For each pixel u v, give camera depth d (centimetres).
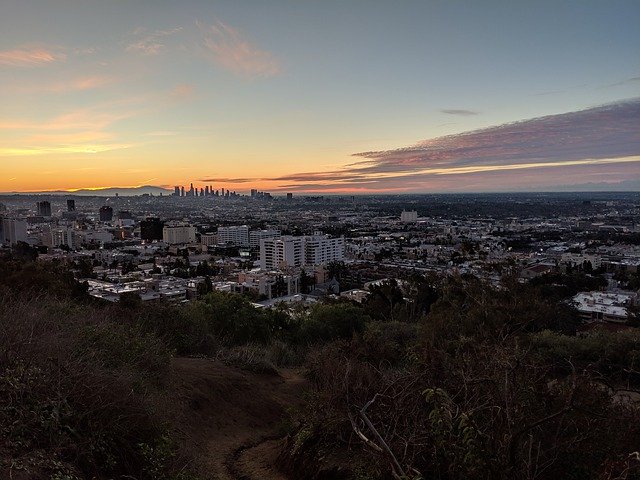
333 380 522
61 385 394
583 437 345
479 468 303
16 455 315
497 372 388
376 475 372
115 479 364
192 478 411
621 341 984
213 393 692
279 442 580
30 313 529
